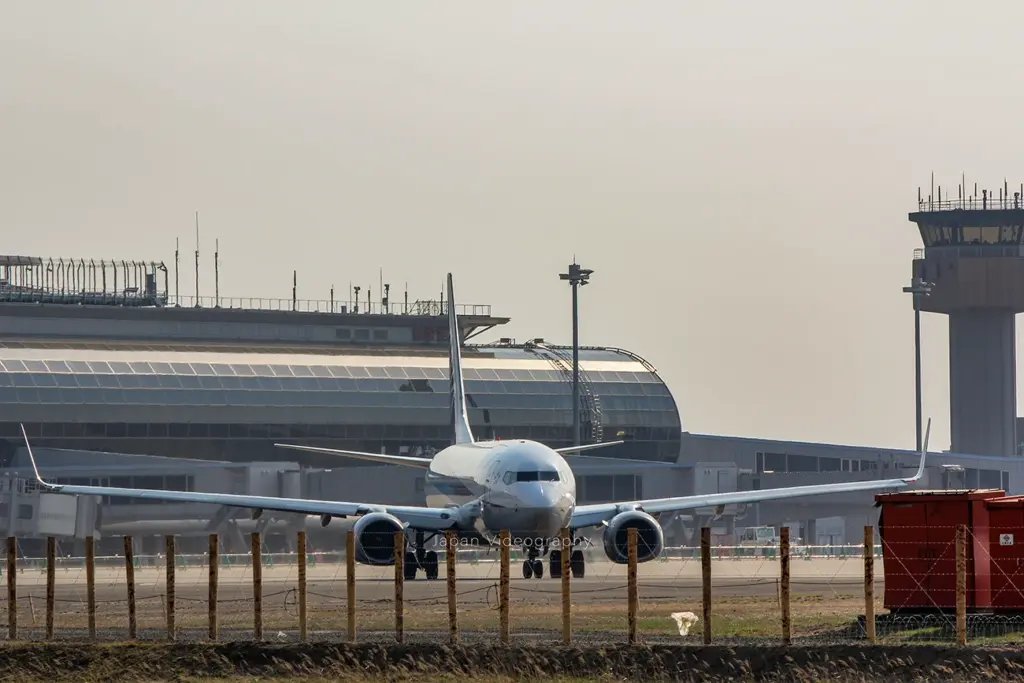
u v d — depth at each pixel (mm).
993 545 173625
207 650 155000
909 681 137875
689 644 150500
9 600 171750
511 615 196625
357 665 148250
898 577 174875
